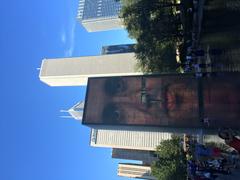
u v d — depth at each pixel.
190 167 24.48
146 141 91.38
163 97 32.00
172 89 31.84
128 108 33.19
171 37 45.53
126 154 104.12
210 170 22.31
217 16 30.50
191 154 42.19
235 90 27.89
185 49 44.00
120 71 106.94
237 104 28.17
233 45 26.69
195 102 30.39
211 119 29.11
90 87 35.59
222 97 29.11
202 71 32.44
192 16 40.72
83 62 115.38
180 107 30.91
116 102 33.97
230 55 27.61
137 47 45.94
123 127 33.12
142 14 44.66
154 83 32.84
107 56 111.38
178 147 53.34
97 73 111.19
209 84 30.14
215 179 22.72
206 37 34.47
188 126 30.05
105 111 34.12
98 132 98.06
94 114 34.44
